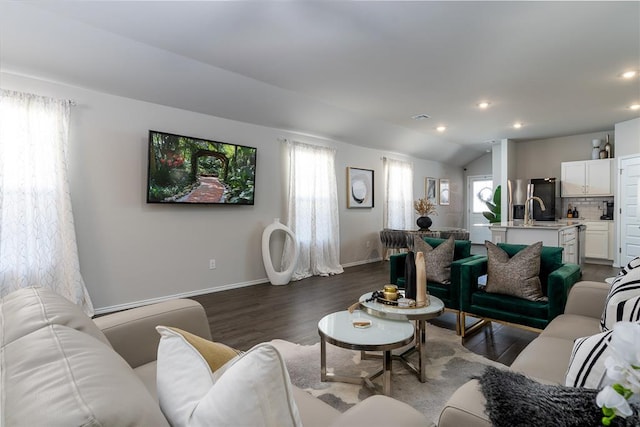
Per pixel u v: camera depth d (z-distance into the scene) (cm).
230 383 67
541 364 148
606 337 102
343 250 643
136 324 153
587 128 646
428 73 374
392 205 739
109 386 59
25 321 92
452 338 289
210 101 421
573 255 523
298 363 244
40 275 320
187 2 247
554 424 74
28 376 62
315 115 516
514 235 496
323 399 199
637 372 61
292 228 536
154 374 140
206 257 452
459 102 479
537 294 267
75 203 349
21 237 313
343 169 643
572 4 246
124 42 306
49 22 272
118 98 374
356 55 330
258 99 441
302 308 384
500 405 83
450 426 96
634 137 570
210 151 440
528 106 500
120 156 378
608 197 672
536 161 764
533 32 286
